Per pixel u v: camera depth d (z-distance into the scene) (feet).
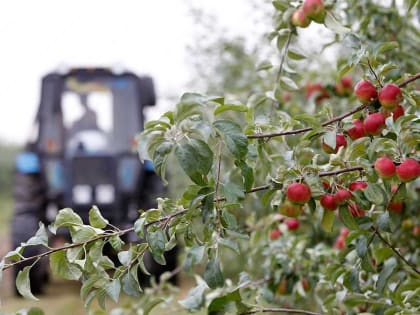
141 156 5.48
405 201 8.49
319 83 11.55
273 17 8.25
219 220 5.78
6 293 23.13
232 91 17.02
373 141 5.85
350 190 6.26
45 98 25.50
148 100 26.14
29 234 22.13
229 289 8.70
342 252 7.41
